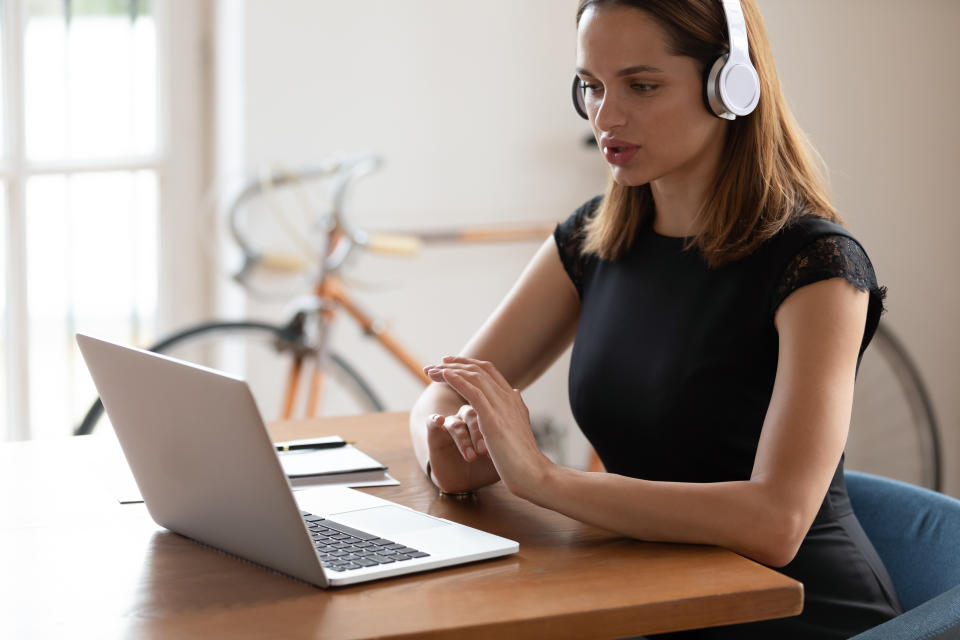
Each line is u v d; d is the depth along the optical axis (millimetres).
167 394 1020
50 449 1471
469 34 3107
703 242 1332
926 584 1340
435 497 1291
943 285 3391
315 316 2762
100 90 2945
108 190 2986
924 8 3285
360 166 2758
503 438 1170
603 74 1251
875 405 3414
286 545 985
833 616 1265
